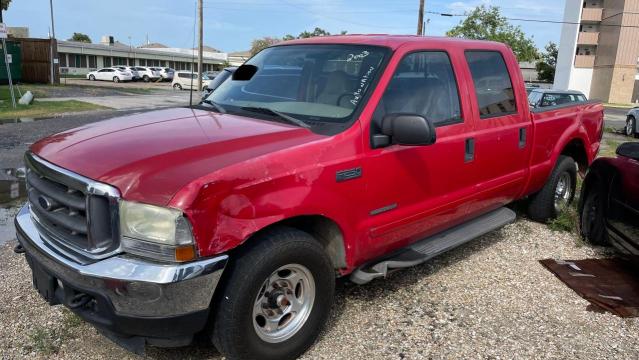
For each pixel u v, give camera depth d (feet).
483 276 14.89
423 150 12.30
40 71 120.98
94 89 115.75
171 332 8.63
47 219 9.88
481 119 14.33
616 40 179.32
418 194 12.46
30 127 46.06
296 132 10.55
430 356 10.87
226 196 8.63
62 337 10.98
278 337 10.04
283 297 10.07
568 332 12.09
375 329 11.78
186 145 9.50
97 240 8.71
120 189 8.49
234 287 9.05
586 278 14.99
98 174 8.76
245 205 8.89
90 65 218.79
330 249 11.22
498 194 15.69
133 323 8.49
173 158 8.98
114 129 10.94
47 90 100.68
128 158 9.06
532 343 11.55
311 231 11.19
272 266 9.38
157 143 9.64
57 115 58.08
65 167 9.27
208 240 8.50
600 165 17.16
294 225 10.74
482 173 14.56
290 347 10.18
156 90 130.11
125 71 175.94
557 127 18.04
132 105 77.20
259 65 14.05
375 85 11.47
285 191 9.48
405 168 11.89
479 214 15.55
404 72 12.20
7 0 111.75
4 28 61.16
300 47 13.85
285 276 10.03
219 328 9.21
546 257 16.61
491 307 13.09
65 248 9.29
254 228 9.02
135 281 8.21
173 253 8.28
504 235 18.35
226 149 9.44
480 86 14.62
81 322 11.53
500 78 15.60
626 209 15.28
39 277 9.79
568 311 13.07
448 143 13.05
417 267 15.29
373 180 11.15
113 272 8.34
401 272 14.87
